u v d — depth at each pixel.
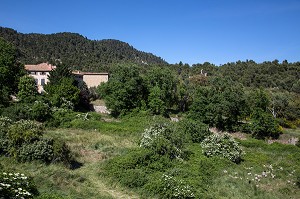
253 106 47.41
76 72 78.00
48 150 20.86
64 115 39.81
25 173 17.50
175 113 53.25
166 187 17.89
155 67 52.78
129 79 46.97
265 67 102.44
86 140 29.70
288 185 21.39
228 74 102.25
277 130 41.78
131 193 17.88
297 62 105.50
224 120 43.97
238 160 26.59
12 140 20.88
